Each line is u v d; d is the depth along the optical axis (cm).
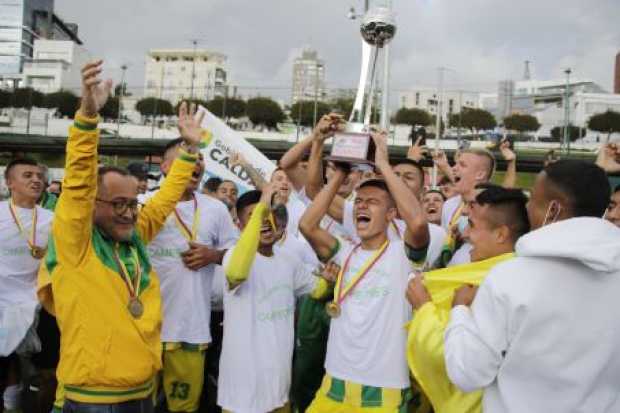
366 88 611
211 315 507
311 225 368
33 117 5234
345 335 334
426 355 260
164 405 450
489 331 213
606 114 5125
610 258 200
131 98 6344
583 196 222
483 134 5203
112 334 283
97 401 283
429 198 582
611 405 213
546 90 9800
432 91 8900
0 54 11662
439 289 283
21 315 495
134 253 308
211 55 13750
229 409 370
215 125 727
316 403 343
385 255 343
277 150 2598
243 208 415
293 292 398
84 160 274
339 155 360
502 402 217
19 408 515
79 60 10238
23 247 509
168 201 362
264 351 372
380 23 597
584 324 206
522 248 215
